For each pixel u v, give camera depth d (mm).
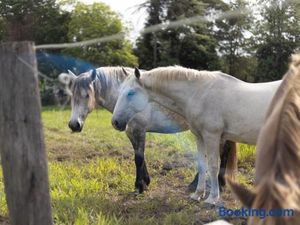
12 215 3438
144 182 7102
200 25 29547
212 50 30656
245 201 2090
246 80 28875
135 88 6281
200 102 5941
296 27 24469
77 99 7227
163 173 8242
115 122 6418
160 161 9219
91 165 8742
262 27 26281
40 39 26578
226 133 5961
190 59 30953
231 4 19875
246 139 5859
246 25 27438
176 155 9695
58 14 27906
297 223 1904
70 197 6266
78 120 7203
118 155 10219
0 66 3256
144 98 6285
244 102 5762
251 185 7199
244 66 28906
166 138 11297
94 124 16062
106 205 6164
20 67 3230
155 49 30469
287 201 1898
